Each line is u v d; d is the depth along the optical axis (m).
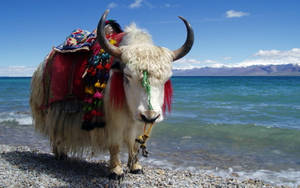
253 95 23.11
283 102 17.50
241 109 13.72
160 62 2.95
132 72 2.90
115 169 3.83
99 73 3.45
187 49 3.25
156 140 7.23
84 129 3.54
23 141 7.03
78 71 3.70
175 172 4.61
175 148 6.44
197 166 5.16
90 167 4.50
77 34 4.16
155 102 2.86
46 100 4.19
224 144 6.84
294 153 6.10
